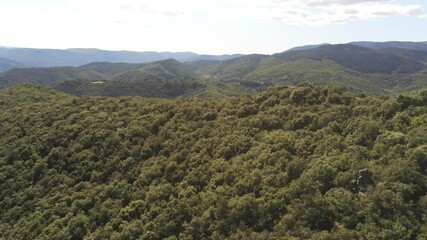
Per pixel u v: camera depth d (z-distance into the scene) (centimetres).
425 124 3831
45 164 5244
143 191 4222
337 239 2683
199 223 3331
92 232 3934
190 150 4634
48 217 4328
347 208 2941
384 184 3058
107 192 4391
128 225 3747
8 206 4834
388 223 2745
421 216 2802
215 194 3616
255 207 3234
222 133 4784
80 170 4934
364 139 3788
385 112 4259
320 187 3222
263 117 4816
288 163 3634
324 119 4353
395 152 3428
